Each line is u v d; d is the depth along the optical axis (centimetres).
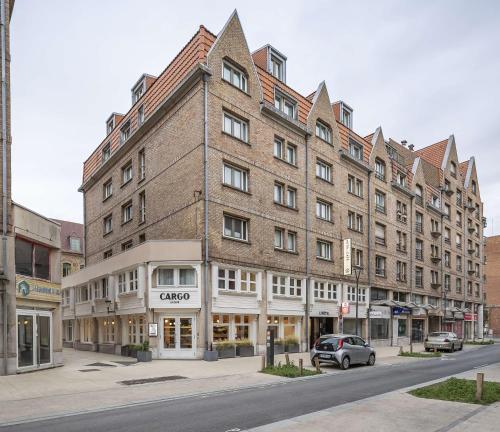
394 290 3697
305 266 2670
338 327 2886
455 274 5100
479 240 6041
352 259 3166
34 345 1652
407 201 4091
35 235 1712
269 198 2459
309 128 2819
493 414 902
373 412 923
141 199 2777
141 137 2752
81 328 3209
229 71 2341
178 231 2259
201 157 2114
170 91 2400
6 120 1590
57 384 1319
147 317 2066
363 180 3400
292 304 2536
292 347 2477
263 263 2364
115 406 1018
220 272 2131
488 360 2330
